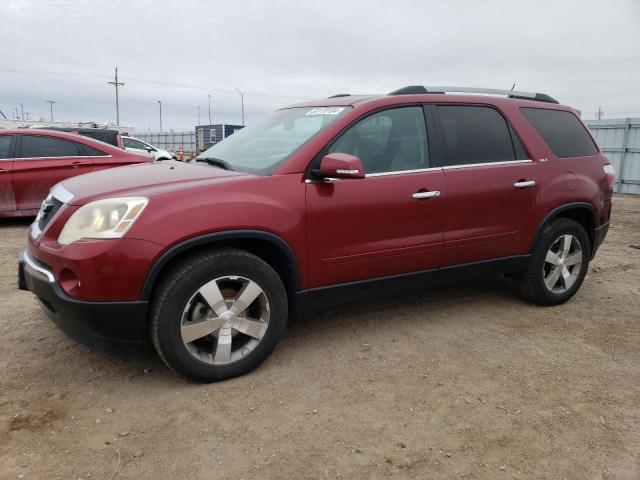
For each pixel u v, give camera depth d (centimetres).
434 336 393
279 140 371
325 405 295
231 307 312
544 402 305
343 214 342
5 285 491
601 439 272
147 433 267
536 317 438
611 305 475
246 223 307
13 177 742
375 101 370
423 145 384
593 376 338
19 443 255
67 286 287
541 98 473
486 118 419
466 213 394
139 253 281
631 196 1356
